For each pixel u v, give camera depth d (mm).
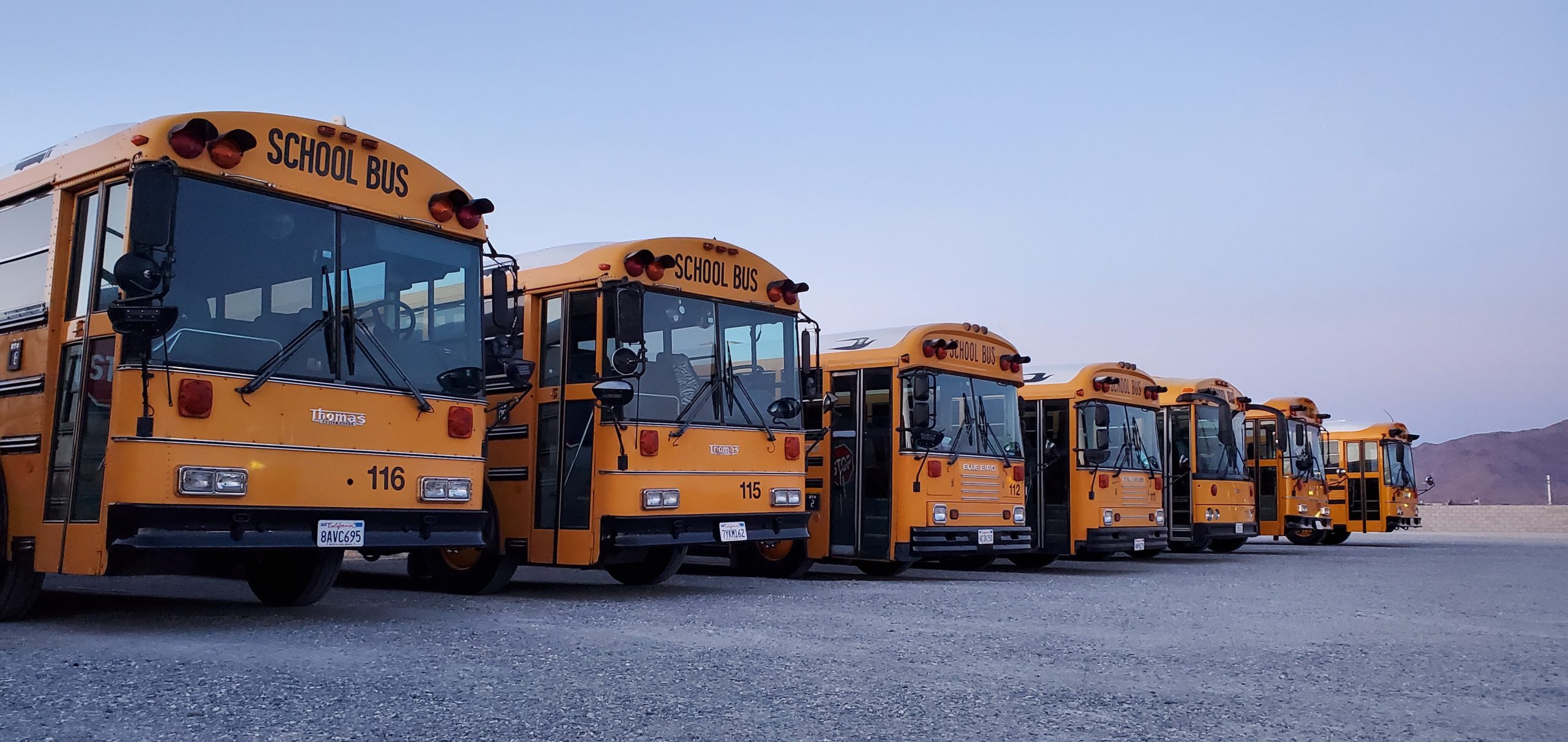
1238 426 19266
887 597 9633
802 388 10953
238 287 6645
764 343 10633
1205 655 6352
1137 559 17484
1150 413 16438
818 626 7391
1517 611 8945
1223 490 18125
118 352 6273
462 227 7934
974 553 12773
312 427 6848
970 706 4809
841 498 12703
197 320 6445
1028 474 15438
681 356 9820
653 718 4473
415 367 7477
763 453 10375
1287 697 5121
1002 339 13828
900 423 12375
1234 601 9594
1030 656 6207
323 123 7195
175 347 6332
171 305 6344
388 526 7160
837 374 12984
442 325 7715
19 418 6945
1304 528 20891
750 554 12836
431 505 7441
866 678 5434
